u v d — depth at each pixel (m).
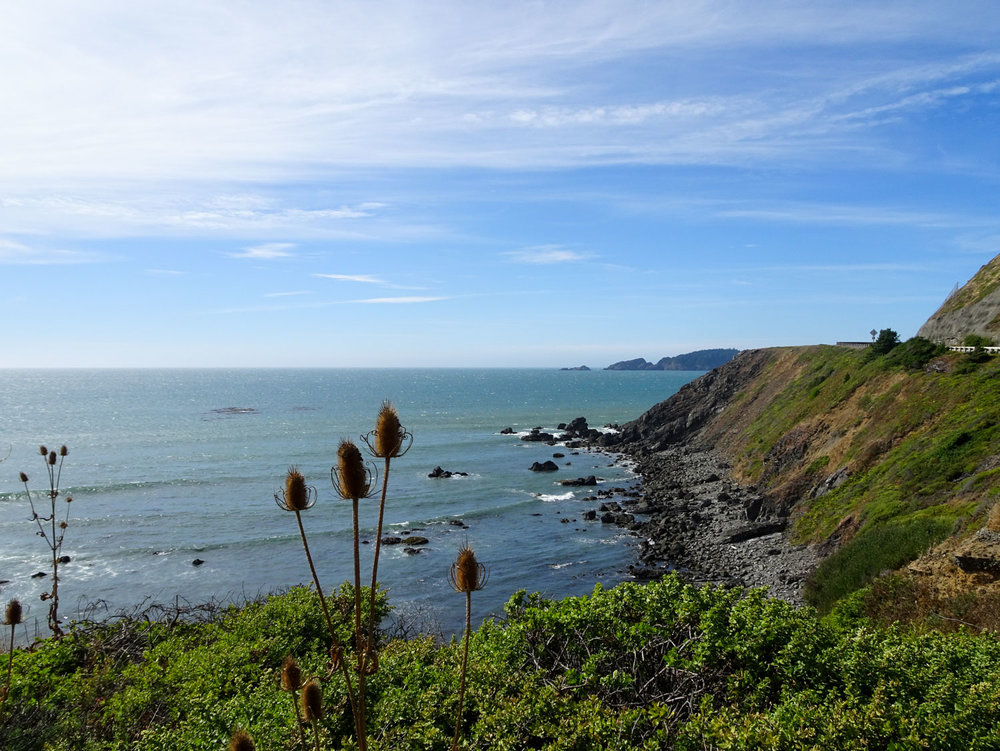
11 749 7.88
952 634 9.64
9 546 36.53
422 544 38.09
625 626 9.12
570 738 6.68
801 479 38.53
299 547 37.12
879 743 6.14
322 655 10.88
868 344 59.44
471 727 7.66
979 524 17.45
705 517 41.31
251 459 68.12
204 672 9.73
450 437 90.00
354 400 168.88
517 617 10.58
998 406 27.73
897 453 31.16
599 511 46.19
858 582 20.19
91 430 93.62
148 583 31.38
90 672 11.09
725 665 8.10
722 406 74.94
